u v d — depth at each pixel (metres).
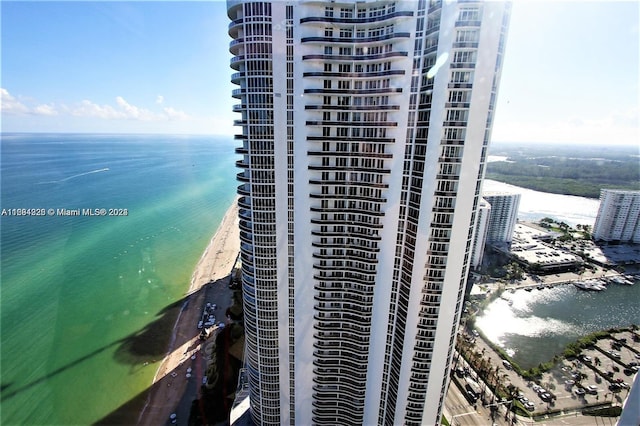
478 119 36.22
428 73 37.00
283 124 42.62
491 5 32.94
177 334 96.56
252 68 40.38
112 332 92.94
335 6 39.16
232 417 64.50
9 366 78.12
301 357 53.22
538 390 79.75
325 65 40.94
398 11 37.22
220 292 118.38
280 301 50.22
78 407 73.25
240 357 87.88
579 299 120.19
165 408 73.44
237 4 39.31
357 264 48.28
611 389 80.50
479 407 74.88
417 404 48.09
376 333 49.91
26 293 93.62
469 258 42.72
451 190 38.91
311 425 57.59
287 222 46.72
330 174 44.75
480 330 104.06
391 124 40.75
